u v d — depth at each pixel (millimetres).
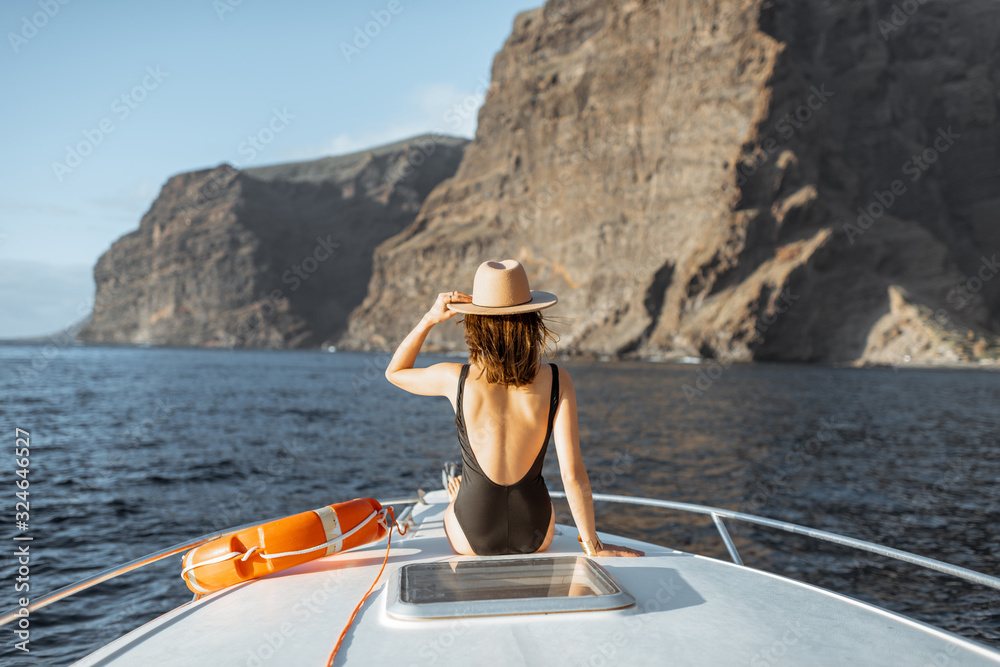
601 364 84188
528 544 2207
